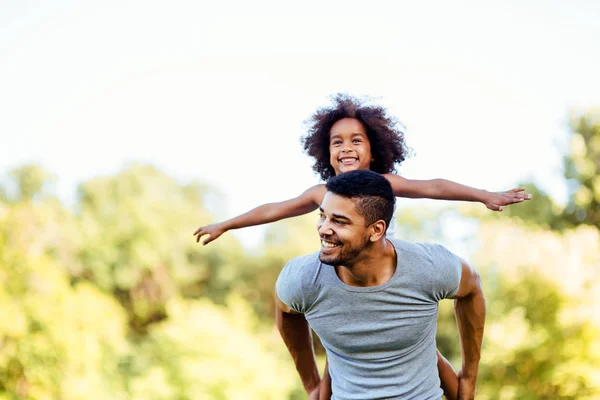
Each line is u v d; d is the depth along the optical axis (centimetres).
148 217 1569
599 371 940
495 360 1023
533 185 1362
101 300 1165
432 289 209
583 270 1031
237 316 1212
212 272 1642
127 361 1130
